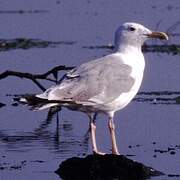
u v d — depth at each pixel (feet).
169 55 89.04
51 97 47.24
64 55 92.43
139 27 51.67
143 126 61.82
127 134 59.67
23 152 55.26
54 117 65.57
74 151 55.21
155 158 53.57
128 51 51.47
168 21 111.45
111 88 49.29
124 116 64.85
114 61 50.42
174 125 62.03
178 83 76.28
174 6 124.88
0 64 87.61
